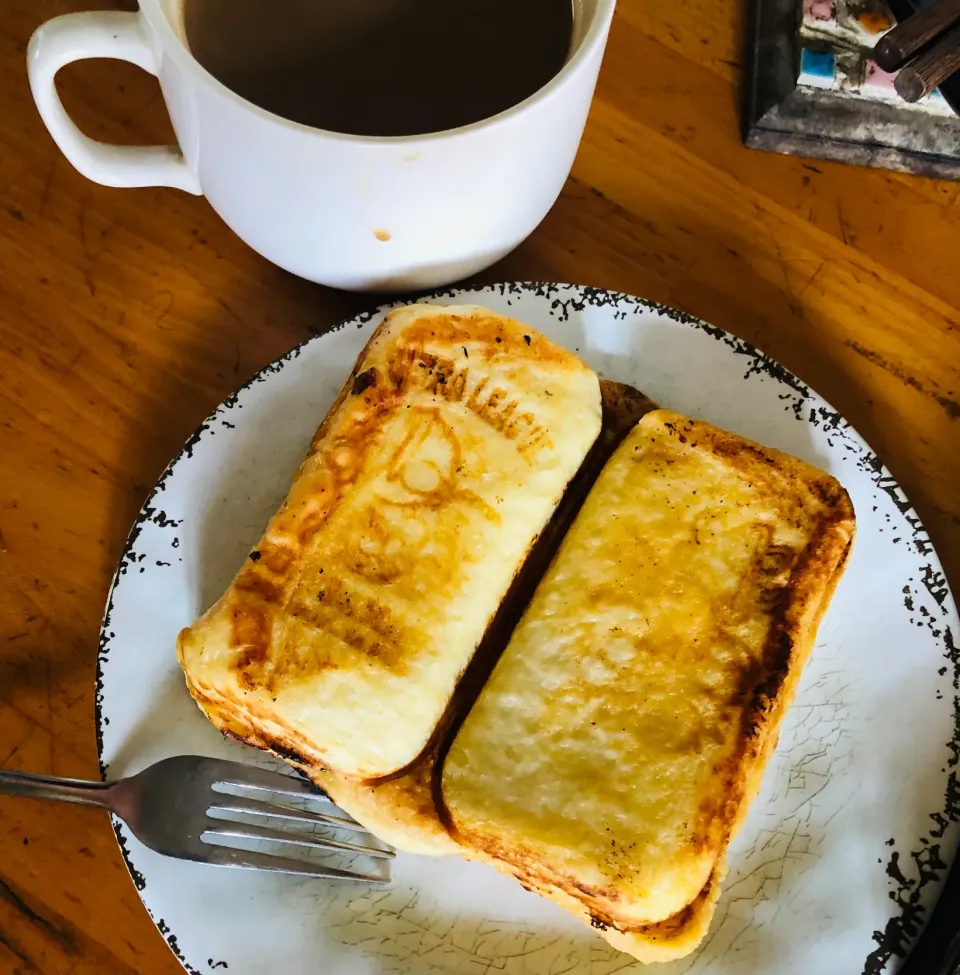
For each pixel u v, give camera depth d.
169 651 0.29
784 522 0.29
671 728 0.26
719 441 0.30
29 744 0.30
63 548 0.32
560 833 0.25
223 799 0.28
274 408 0.32
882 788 0.28
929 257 0.36
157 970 0.28
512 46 0.29
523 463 0.28
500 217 0.30
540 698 0.27
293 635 0.26
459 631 0.27
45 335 0.35
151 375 0.34
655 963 0.27
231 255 0.36
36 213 0.36
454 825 0.26
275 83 0.28
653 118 0.38
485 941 0.27
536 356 0.30
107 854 0.29
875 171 0.37
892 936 0.26
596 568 0.28
